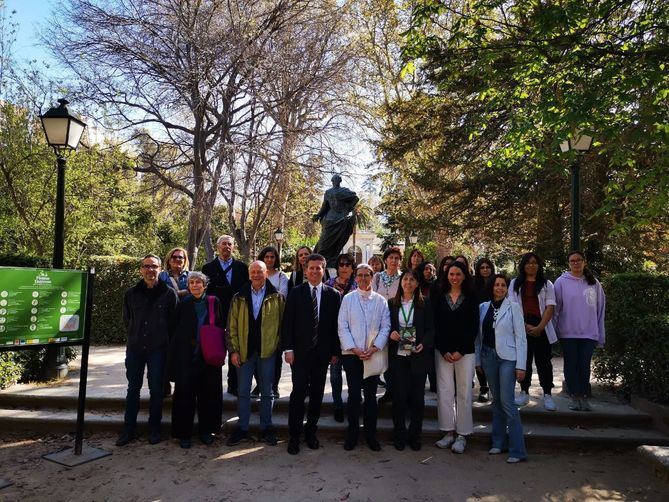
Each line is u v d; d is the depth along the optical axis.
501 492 4.00
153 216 22.50
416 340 4.85
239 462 4.52
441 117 15.18
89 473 4.25
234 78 15.34
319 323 4.85
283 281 5.85
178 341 4.93
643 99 5.62
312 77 16.61
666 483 4.22
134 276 10.62
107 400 5.61
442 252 20.88
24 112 13.80
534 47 5.87
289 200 20.97
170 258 5.88
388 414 5.62
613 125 5.25
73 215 13.65
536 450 5.00
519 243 16.45
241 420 5.01
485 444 5.11
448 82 7.70
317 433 5.24
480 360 5.00
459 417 4.89
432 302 5.06
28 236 13.80
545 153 6.96
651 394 5.69
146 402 5.67
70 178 13.47
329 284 6.17
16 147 13.32
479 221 14.90
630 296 6.27
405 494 3.93
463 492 3.98
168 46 14.41
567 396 6.17
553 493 4.01
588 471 4.47
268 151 15.82
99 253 15.84
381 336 4.76
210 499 3.79
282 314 5.08
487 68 6.43
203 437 4.97
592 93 5.21
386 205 19.27
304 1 16.61
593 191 12.45
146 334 4.99
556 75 6.11
